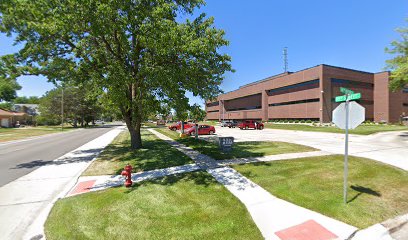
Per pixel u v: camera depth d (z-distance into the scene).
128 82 9.08
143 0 9.21
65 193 6.37
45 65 11.33
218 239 3.82
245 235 3.94
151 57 9.52
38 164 10.31
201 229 4.14
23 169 9.33
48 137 25.25
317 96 40.66
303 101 44.12
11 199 5.98
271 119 53.53
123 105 12.04
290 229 4.13
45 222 4.54
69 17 7.88
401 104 45.12
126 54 10.20
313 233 3.99
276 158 10.17
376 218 4.47
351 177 7.12
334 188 6.14
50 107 50.31
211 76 11.19
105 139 21.89
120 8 8.44
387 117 42.94
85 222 4.48
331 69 40.34
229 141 12.04
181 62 9.29
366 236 3.90
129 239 3.85
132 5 8.94
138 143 13.94
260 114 57.19
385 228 4.11
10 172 8.84
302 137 21.23
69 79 11.85
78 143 18.72
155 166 9.14
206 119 93.81
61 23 7.98
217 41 9.09
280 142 16.16
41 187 6.95
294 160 9.66
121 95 9.35
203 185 6.64
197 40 8.30
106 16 8.02
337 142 16.47
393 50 21.20
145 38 8.61
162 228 4.18
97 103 15.16
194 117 12.70
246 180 7.05
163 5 8.41
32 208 5.39
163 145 15.48
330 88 40.31
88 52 10.91
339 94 41.31
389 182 6.62
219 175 7.68
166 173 8.07
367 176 7.21
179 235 3.95
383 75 43.69
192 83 10.34
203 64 9.55
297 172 7.75
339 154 10.97
